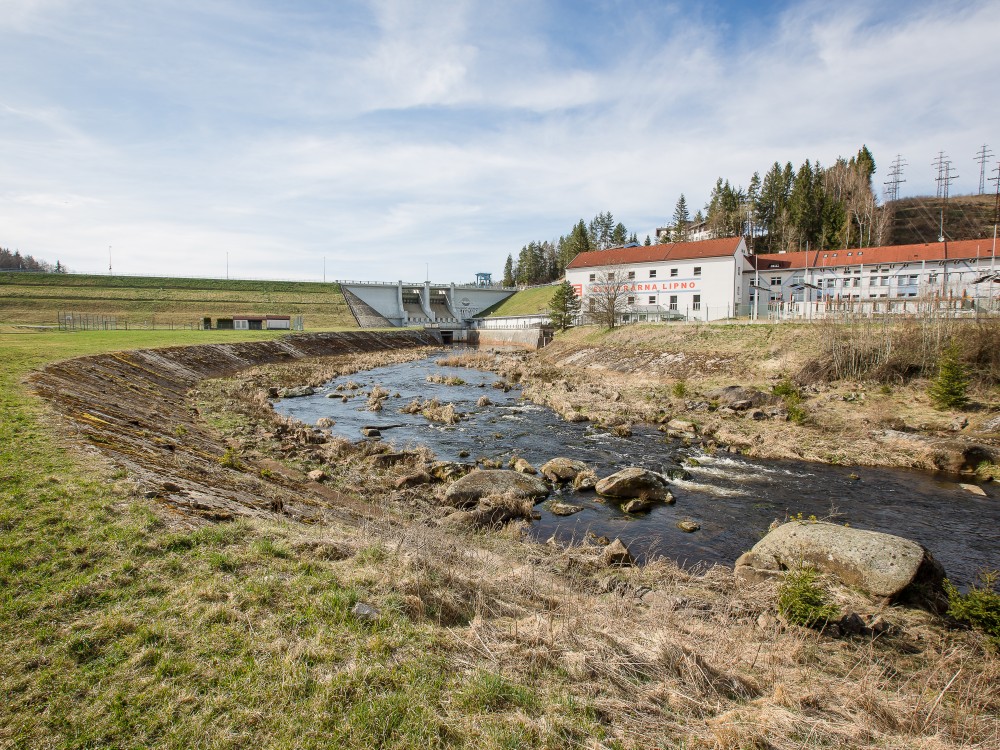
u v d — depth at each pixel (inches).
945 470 872.9
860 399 1219.9
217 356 1903.3
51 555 305.3
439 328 4330.7
